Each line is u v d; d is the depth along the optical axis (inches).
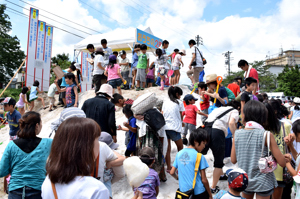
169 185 158.4
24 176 91.8
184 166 116.0
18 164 93.2
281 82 1678.2
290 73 1662.2
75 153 51.0
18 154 93.8
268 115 112.5
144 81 350.0
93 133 55.0
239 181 85.0
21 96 364.2
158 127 141.2
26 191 90.7
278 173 114.7
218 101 187.0
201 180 113.7
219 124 142.9
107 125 143.2
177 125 162.1
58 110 360.2
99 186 50.4
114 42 454.0
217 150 142.0
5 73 1365.7
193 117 203.0
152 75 376.2
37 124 99.5
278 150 95.3
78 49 524.4
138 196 103.6
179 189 116.8
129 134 159.6
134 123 151.4
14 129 219.8
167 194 149.1
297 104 276.4
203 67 328.5
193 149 119.0
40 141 98.9
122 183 160.2
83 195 48.1
